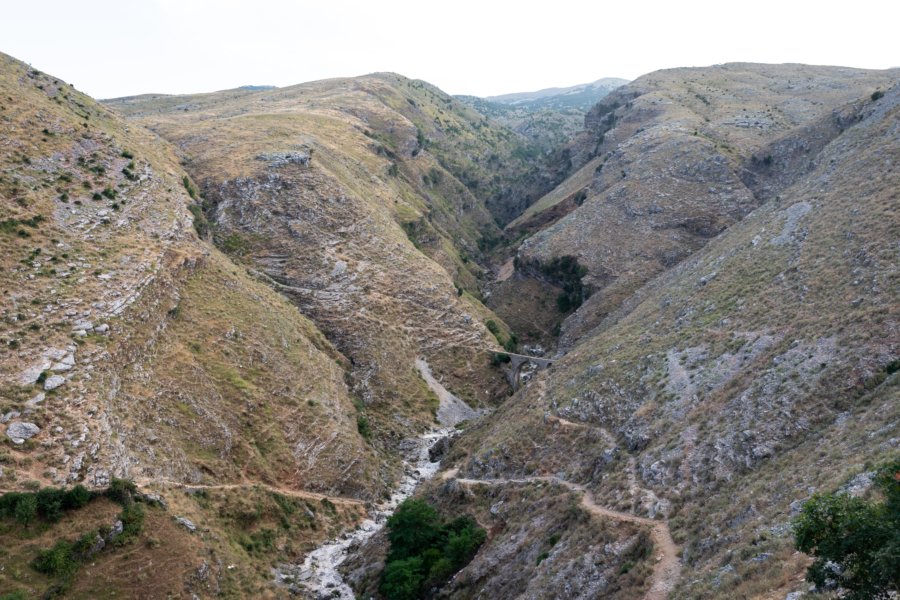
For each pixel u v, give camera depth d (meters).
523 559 42.47
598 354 70.88
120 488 44.59
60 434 45.28
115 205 72.94
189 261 75.06
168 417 57.09
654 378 54.91
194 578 43.09
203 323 70.56
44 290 55.47
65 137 77.31
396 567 47.72
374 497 71.19
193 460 56.47
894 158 64.38
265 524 56.81
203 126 143.00
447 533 51.34
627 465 45.59
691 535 33.25
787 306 51.34
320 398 76.56
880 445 28.50
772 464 34.88
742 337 51.25
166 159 105.38
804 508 18.48
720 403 44.34
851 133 88.81
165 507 47.19
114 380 53.25
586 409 58.62
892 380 34.91
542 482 51.12
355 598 50.09
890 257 46.66
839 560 17.23
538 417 61.97
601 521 38.72
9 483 40.88
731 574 25.72
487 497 54.94
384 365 99.25
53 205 66.06
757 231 75.62
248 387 68.19
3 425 43.66
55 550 39.38
